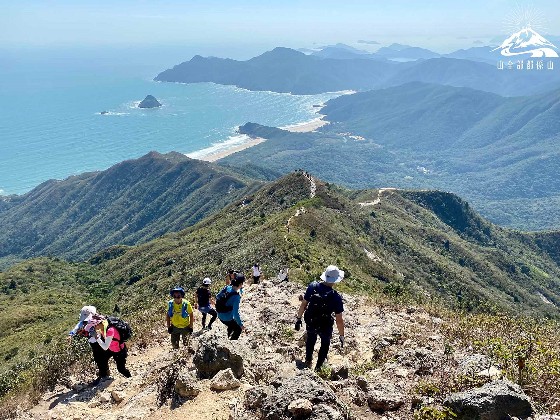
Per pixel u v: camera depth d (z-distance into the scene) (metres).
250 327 13.83
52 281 127.62
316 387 6.48
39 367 13.16
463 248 144.00
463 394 6.18
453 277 111.25
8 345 60.38
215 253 91.38
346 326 13.95
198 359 8.49
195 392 7.83
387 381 8.12
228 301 11.20
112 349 10.24
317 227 95.44
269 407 6.37
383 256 104.62
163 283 79.19
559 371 7.23
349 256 87.88
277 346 11.12
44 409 9.69
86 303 95.12
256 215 129.25
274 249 69.62
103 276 129.50
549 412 6.42
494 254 153.38
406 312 16.31
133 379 10.11
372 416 7.02
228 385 7.83
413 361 9.24
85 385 10.55
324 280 8.41
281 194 138.00
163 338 14.04
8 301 101.00
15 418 9.56
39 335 61.19
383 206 172.12
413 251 118.50
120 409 8.69
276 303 17.69
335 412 5.91
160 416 7.53
